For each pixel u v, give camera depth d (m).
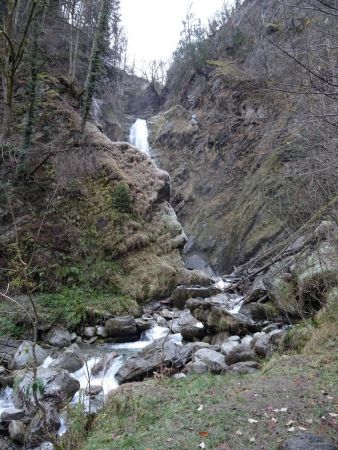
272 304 9.00
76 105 17.02
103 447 3.88
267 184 20.61
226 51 35.62
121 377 6.79
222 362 6.58
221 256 22.67
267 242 18.22
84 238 12.58
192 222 29.33
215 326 8.95
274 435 3.76
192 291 11.91
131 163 15.81
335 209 7.39
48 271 11.34
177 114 39.31
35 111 13.31
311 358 5.57
